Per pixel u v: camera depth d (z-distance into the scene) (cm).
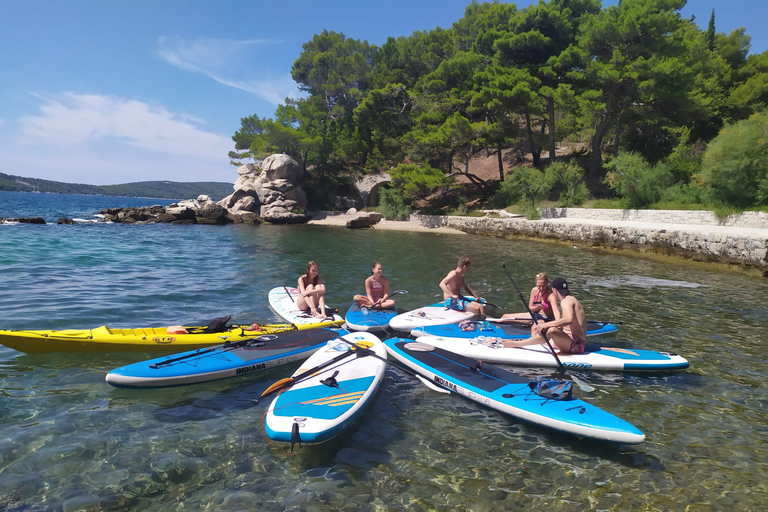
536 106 3203
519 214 3200
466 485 353
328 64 5878
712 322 849
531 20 3853
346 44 6038
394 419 457
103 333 614
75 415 442
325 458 386
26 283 1012
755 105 3209
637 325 821
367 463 380
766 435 439
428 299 997
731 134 2069
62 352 593
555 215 3077
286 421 407
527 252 2022
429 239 2691
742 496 345
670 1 2902
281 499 330
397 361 606
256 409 474
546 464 384
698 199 2391
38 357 580
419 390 528
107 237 2292
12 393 481
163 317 792
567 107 3316
